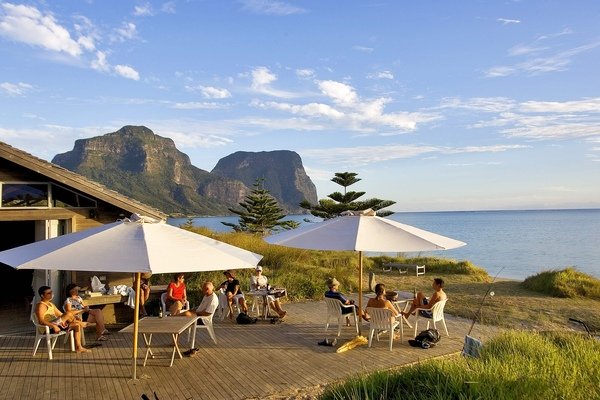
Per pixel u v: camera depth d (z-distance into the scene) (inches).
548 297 556.4
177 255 212.7
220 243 254.4
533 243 2031.3
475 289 618.8
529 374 182.2
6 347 299.4
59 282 364.2
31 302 395.2
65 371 255.3
